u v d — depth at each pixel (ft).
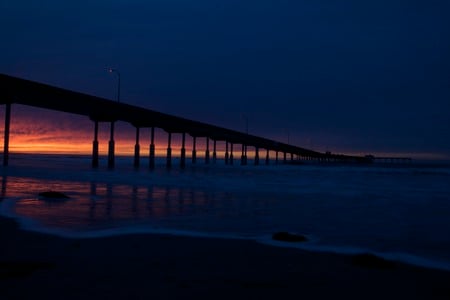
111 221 41.91
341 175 179.73
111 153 208.74
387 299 19.75
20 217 42.29
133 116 216.74
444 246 32.83
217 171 207.82
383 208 58.85
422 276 23.75
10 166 188.03
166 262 25.50
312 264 25.89
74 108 184.14
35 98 159.63
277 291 20.38
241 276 22.80
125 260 25.67
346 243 33.58
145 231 36.76
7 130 165.37
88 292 19.27
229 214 50.26
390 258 28.50
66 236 33.24
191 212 51.19
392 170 256.11
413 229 41.11
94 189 81.10
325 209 56.90
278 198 71.46
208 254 28.07
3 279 20.97
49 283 20.45
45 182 96.78
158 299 18.62
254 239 34.12
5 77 138.10
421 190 96.32
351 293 20.42
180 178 129.29
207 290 20.15
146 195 71.72
